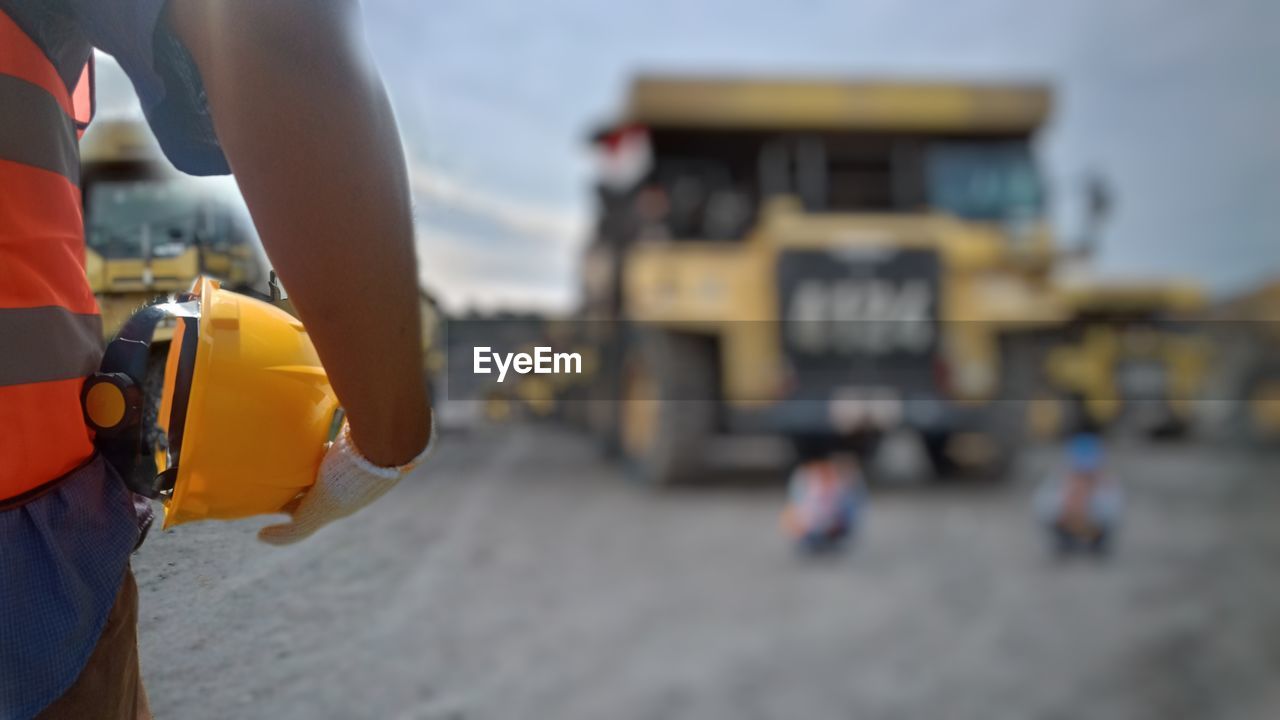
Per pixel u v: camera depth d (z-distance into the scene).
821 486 8.37
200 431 1.08
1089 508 8.36
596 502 9.55
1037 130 11.45
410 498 2.12
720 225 11.27
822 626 6.26
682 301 11.00
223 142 0.97
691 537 8.63
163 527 1.15
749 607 6.53
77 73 1.15
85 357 1.11
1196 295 15.52
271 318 1.14
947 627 6.32
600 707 4.46
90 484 1.08
